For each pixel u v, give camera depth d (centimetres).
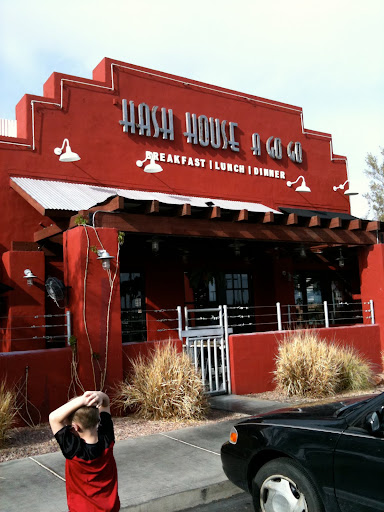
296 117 1636
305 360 1042
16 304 1067
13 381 793
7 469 602
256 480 456
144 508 503
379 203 2862
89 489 285
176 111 1368
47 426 796
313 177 1650
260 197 1508
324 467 402
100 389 861
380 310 1373
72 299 901
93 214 927
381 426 385
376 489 372
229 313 1555
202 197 1386
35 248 1113
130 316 1350
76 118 1207
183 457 643
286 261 1622
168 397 837
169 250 1377
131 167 1274
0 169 1106
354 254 1652
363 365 1137
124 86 1287
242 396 1052
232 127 1464
